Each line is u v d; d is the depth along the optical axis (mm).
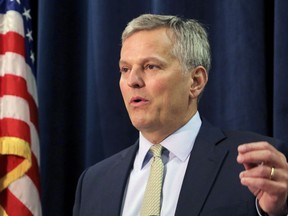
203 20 2221
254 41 2088
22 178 2143
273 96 2031
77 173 2430
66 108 2443
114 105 2344
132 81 1560
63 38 2471
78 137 2443
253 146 1231
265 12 2135
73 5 2500
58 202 2391
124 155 1733
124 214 1562
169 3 2244
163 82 1560
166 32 1615
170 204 1501
